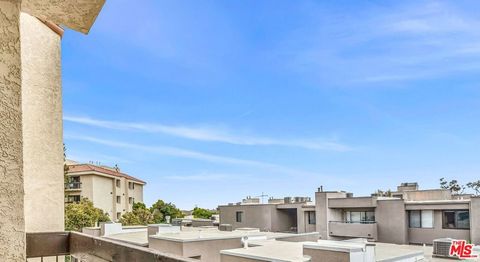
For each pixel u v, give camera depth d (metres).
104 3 1.76
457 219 21.27
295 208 29.56
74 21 1.92
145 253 1.18
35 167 2.40
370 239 23.52
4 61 1.20
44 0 1.69
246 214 31.27
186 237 12.66
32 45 2.46
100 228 16.89
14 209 1.19
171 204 31.22
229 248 12.76
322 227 25.98
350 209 25.55
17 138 1.20
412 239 22.67
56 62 2.61
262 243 12.66
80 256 1.77
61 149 2.58
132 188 35.56
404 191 25.78
